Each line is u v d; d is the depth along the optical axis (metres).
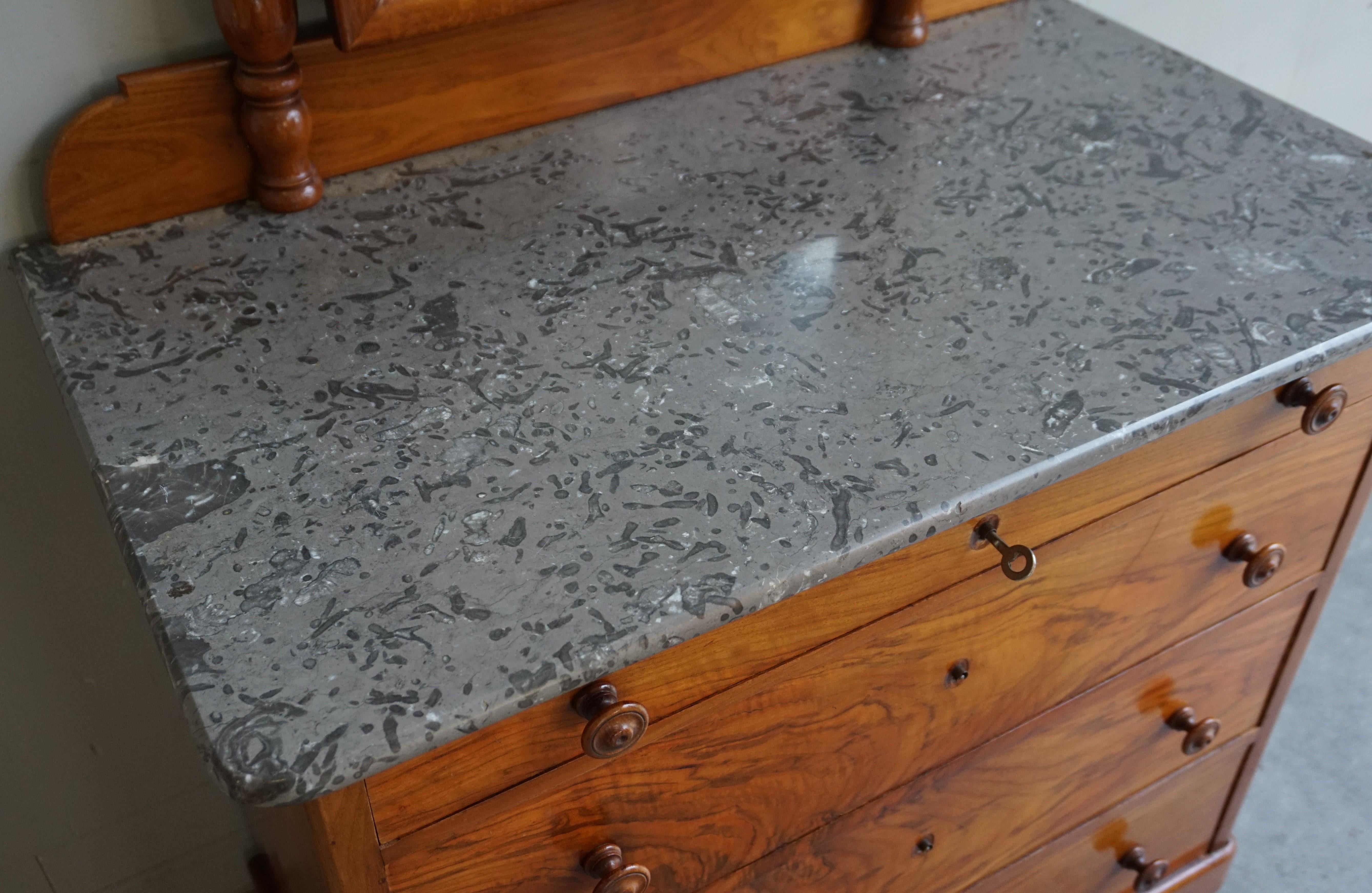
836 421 0.82
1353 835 1.68
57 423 1.11
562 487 0.77
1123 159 1.12
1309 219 1.03
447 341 0.89
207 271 0.96
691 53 1.18
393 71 1.03
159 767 1.41
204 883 1.54
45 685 1.27
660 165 1.10
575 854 0.83
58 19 0.92
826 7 1.24
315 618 0.68
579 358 0.88
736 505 0.76
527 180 1.07
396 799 0.70
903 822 1.07
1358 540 2.14
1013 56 1.28
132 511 0.75
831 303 0.94
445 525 0.74
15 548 1.17
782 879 1.01
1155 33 1.72
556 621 0.68
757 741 0.87
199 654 0.66
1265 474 1.05
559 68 1.12
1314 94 1.99
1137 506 0.97
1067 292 0.95
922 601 0.88
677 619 0.69
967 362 0.88
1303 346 0.89
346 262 0.97
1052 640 1.03
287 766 0.60
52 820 1.38
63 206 0.96
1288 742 1.80
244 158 1.01
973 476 0.78
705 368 0.87
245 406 0.83
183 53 0.98
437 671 0.66
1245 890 1.61
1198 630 1.16
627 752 0.79
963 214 1.04
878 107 1.19
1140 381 0.86
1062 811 1.23
